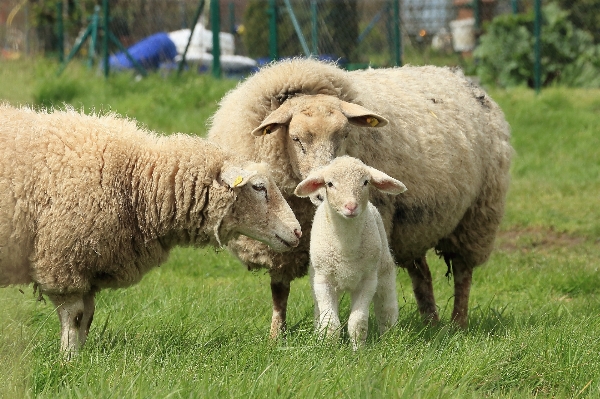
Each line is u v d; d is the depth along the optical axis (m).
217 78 26.66
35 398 6.47
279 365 7.10
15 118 8.10
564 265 14.16
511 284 13.34
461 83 11.95
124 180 8.23
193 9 30.83
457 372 7.38
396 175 10.14
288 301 11.16
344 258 8.27
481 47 30.44
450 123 10.93
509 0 34.38
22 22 31.81
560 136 24.72
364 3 28.50
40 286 8.07
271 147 9.66
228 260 14.57
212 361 7.49
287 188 9.68
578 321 9.66
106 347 8.00
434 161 10.48
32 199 7.83
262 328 9.54
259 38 29.44
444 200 10.63
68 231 7.88
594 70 29.72
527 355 7.88
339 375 6.93
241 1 30.44
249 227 8.52
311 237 8.62
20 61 27.66
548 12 30.48
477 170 11.20
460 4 33.75
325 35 27.22
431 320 10.48
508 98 27.34
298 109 9.52
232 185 8.21
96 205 7.98
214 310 10.16
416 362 7.45
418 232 10.58
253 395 6.48
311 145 9.31
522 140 24.41
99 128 8.34
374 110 10.12
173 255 14.55
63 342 8.02
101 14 29.78
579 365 7.71
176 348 7.96
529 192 20.45
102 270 8.26
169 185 8.37
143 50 28.03
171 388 6.50
